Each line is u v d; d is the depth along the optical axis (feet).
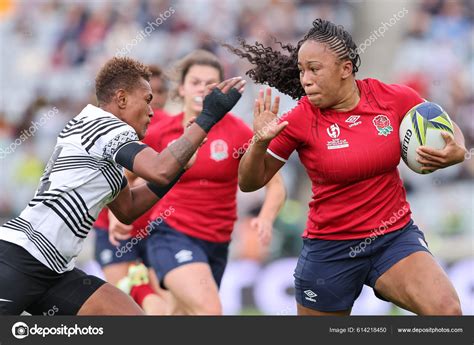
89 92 171.01
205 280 73.67
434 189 147.33
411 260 55.98
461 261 122.01
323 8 175.94
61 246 53.01
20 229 52.95
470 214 142.10
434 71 169.27
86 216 53.36
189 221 76.64
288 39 174.29
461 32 173.17
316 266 59.41
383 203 56.90
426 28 173.68
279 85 59.82
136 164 50.26
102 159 52.34
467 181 148.56
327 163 55.57
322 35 54.03
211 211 77.05
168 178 50.16
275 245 124.88
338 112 55.77
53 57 181.27
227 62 163.22
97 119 53.21
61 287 55.11
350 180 55.93
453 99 166.40
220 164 75.77
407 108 56.49
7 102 174.40
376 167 55.47
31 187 160.35
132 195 57.98
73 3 184.24
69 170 52.54
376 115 55.67
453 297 53.47
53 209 52.54
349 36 54.75
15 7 186.60
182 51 173.06
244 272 115.85
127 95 54.24
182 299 74.02
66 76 179.11
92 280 56.29
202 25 175.42
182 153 50.24
